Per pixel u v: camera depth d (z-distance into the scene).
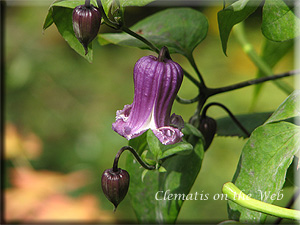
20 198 0.71
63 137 1.25
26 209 0.71
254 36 1.20
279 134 0.27
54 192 0.73
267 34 0.27
